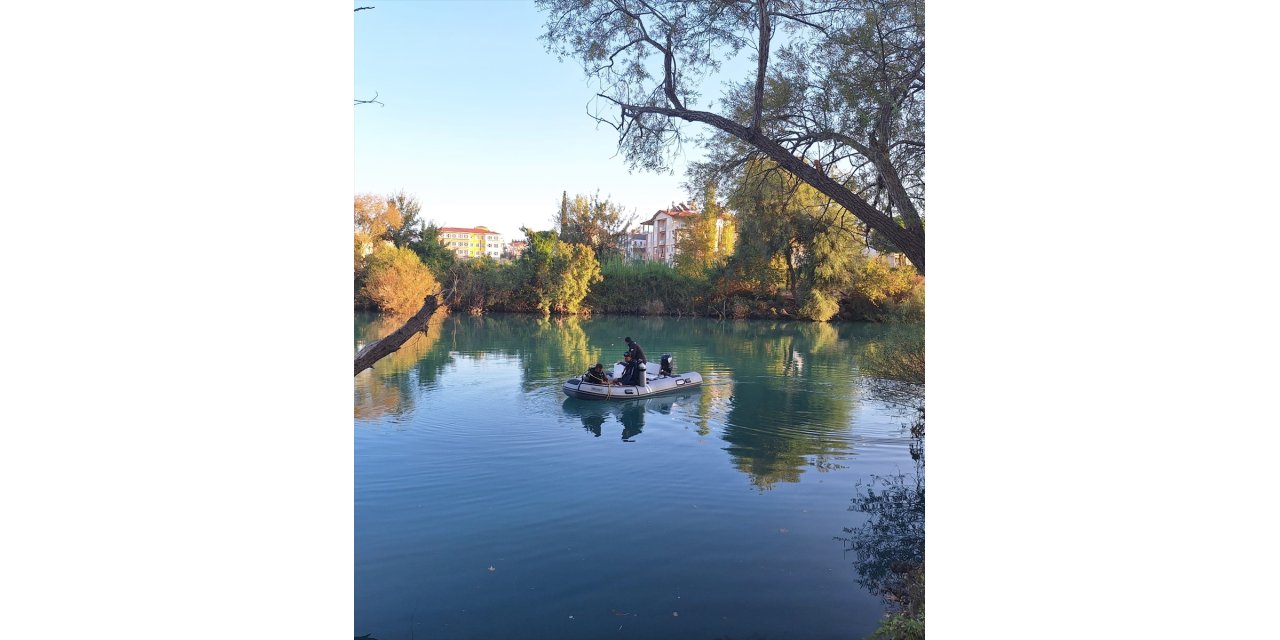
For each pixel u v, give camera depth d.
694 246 32.50
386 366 14.02
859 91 6.95
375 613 3.69
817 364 15.32
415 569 4.32
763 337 21.50
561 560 4.50
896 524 5.27
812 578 4.25
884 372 12.40
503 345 18.14
